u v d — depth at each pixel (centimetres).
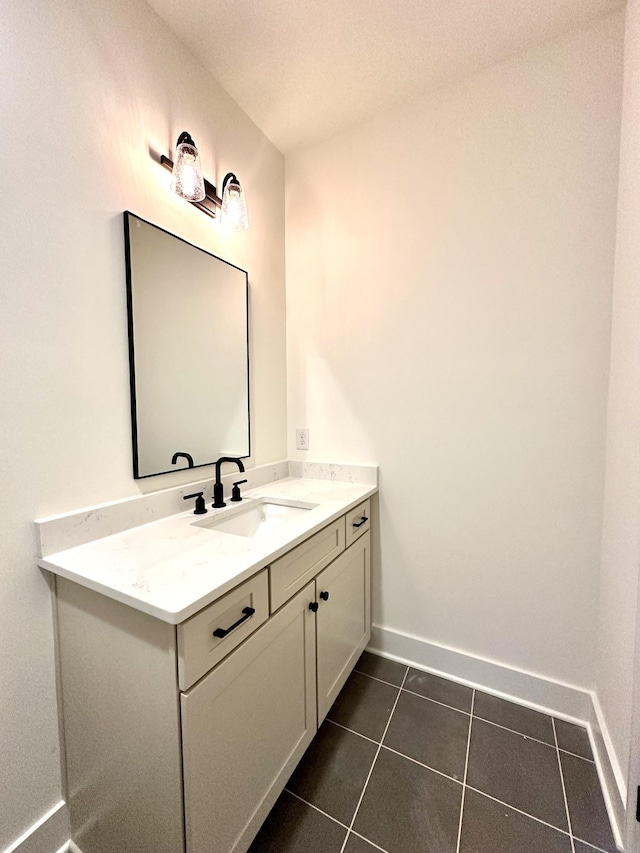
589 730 139
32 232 94
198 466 148
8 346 91
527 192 143
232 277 163
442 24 128
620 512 116
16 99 90
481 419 156
